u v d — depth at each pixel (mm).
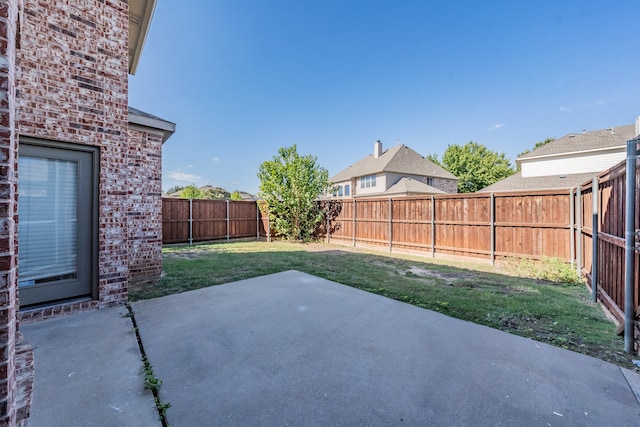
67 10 3674
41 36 3490
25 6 3383
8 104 1053
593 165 16547
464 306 4184
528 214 7301
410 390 2195
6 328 1035
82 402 2010
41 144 3547
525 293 4902
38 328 3244
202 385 2232
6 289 1041
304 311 3873
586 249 5383
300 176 12859
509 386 2258
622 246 3252
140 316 3637
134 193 5621
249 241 13422
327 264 7539
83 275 3889
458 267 7277
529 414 1947
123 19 4191
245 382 2277
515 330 3383
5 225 1038
